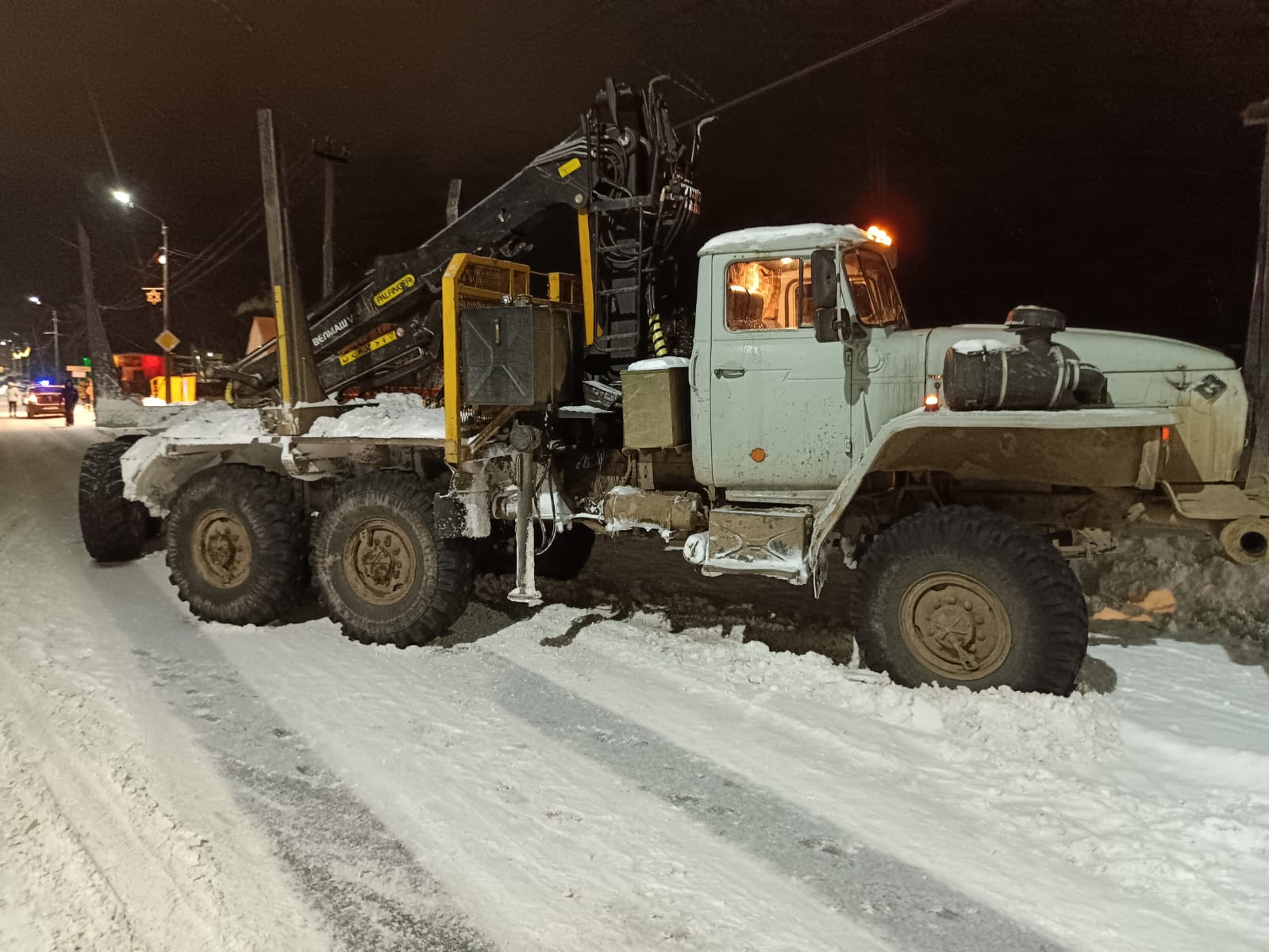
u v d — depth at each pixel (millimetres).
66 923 2859
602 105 5906
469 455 5438
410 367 7117
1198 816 3402
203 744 4168
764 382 4969
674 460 5539
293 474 6086
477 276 5684
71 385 28312
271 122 5953
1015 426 4223
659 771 3885
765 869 3158
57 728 4320
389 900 2994
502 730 4316
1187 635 5430
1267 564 5805
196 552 6059
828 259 4641
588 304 5957
